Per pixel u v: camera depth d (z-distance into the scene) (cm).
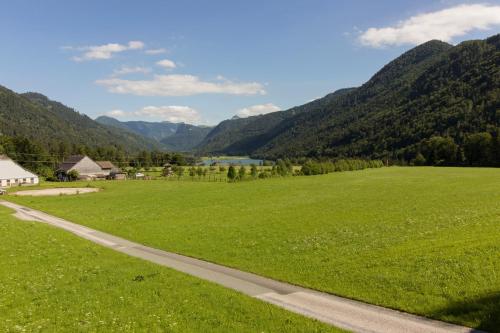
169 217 5309
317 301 2050
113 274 2612
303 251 3141
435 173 10894
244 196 7331
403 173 11500
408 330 1638
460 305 1809
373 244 3134
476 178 8650
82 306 1997
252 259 3002
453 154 15275
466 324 1642
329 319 1798
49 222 5253
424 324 1691
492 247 2538
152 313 1881
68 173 14850
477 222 3528
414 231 3469
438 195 6016
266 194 7488
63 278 2544
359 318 1795
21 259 3088
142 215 5559
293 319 1773
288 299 2094
